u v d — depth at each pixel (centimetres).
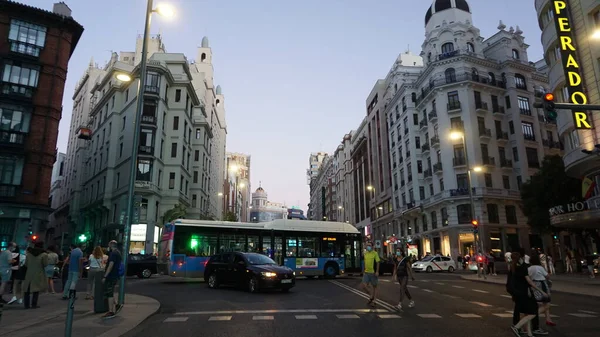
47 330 805
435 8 5216
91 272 1341
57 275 2552
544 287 891
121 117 4575
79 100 7075
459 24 4900
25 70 3231
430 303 1267
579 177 2423
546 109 1202
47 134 3244
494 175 4450
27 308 1120
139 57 5947
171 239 2052
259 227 2250
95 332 789
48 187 3219
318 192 14350
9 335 752
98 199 4559
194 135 5572
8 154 3067
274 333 811
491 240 4216
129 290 1689
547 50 2552
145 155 4056
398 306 1138
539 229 3525
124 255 1144
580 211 2302
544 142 4728
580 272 3136
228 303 1259
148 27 1320
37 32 3325
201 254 2069
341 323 918
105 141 4744
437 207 4594
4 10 3200
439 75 4766
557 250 4447
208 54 7462
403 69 6100
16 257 1402
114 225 4038
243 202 15550
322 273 2314
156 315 1043
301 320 955
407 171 5412
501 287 1903
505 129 4691
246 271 1583
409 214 5250
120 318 950
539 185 3469
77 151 6112
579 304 1314
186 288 1777
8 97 3105
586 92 2134
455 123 4569
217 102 8750
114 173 4456
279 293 1542
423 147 4975
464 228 4228
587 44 2141
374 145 7031
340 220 10056
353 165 8681
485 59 4741
